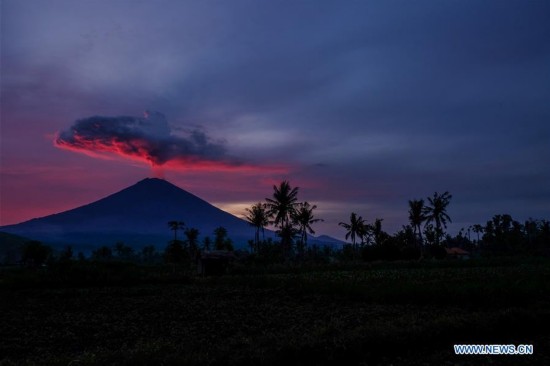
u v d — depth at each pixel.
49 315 26.44
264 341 13.12
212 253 62.00
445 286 27.92
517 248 111.38
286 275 52.19
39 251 102.38
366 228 95.06
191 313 25.84
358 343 12.86
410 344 13.90
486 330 15.50
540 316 16.66
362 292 30.73
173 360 11.19
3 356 15.73
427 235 109.00
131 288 44.16
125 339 18.44
